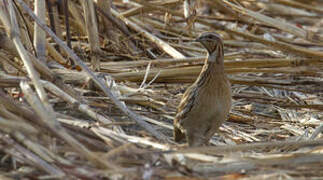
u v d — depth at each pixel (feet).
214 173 28.94
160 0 60.49
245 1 63.57
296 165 29.99
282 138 38.42
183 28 57.67
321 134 38.70
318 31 67.56
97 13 51.37
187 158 30.12
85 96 40.60
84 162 28.96
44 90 35.29
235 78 45.47
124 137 32.32
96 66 44.42
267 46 54.70
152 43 52.60
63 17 52.42
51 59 45.09
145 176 26.89
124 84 43.68
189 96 34.04
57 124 30.04
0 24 44.29
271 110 43.80
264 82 45.80
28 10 37.73
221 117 34.30
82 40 52.39
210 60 33.58
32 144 28.68
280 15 68.39
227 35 59.41
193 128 34.60
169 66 47.34
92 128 32.86
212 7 65.16
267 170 29.43
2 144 30.04
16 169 29.25
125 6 65.62
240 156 30.63
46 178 27.66
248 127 40.24
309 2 75.20
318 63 47.14
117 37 51.98
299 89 46.62
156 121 37.76
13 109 32.68
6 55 42.93
